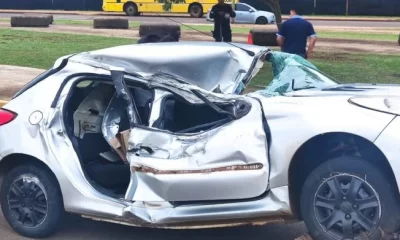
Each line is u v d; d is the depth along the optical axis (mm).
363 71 16234
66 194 5555
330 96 5129
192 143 5141
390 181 4699
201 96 5328
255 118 5035
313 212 4883
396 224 4723
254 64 5711
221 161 4980
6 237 5883
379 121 4707
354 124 4723
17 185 5812
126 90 5480
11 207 5875
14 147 5727
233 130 5047
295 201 5012
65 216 5910
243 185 4930
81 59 5934
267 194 4938
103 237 5934
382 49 22359
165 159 5141
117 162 5812
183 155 5109
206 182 4984
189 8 43438
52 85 5871
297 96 5203
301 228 6145
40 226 5762
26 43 22750
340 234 4824
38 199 5738
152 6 44000
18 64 17219
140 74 5598
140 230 6141
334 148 4883
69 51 20172
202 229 6137
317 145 4926
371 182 4695
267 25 38344
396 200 4703
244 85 5617
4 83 14078
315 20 45344
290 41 12469
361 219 4754
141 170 5199
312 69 6082
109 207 5363
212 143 5039
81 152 5746
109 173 5648
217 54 5715
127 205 5281
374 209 4723
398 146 4598
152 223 5129
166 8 23078
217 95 5352
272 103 5086
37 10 53062
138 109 5754
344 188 4789
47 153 5602
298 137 4828
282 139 4879
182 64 5691
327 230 4852
